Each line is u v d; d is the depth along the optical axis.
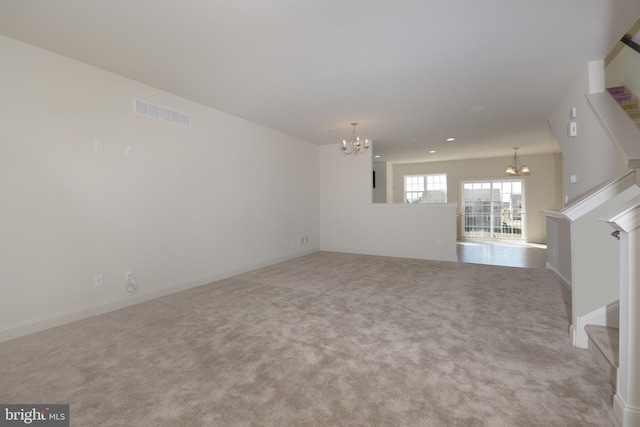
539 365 2.05
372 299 3.51
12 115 2.52
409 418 1.55
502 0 2.09
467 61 3.01
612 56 3.89
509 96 3.98
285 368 2.04
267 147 5.49
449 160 9.73
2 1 2.04
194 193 4.11
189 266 4.03
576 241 2.30
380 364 2.08
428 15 2.26
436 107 4.39
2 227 2.47
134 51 2.76
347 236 6.92
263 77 3.33
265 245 5.43
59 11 2.16
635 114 3.37
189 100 4.04
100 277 3.10
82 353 2.26
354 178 6.80
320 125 5.35
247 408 1.64
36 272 2.66
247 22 2.32
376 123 5.22
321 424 1.51
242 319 2.91
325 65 3.07
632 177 2.14
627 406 1.43
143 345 2.38
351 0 2.08
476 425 1.50
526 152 8.25
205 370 2.02
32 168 2.63
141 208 3.47
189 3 2.09
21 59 2.57
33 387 1.84
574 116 3.56
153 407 1.65
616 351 1.89
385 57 2.91
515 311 3.09
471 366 2.04
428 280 4.39
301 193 6.49
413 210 6.23
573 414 1.57
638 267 1.41
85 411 1.62
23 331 2.57
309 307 3.25
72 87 2.89
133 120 3.39
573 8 2.18
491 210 9.38
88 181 3.01
